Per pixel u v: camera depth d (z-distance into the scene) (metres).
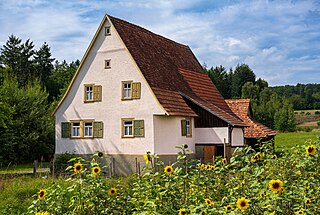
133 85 28.14
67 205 7.11
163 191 6.72
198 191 7.14
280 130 69.62
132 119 28.05
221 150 30.12
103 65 29.41
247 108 37.75
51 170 29.86
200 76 36.66
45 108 44.34
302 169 7.23
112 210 6.95
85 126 29.98
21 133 40.72
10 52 77.38
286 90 116.75
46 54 80.38
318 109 106.62
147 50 31.06
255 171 6.45
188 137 29.48
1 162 38.16
